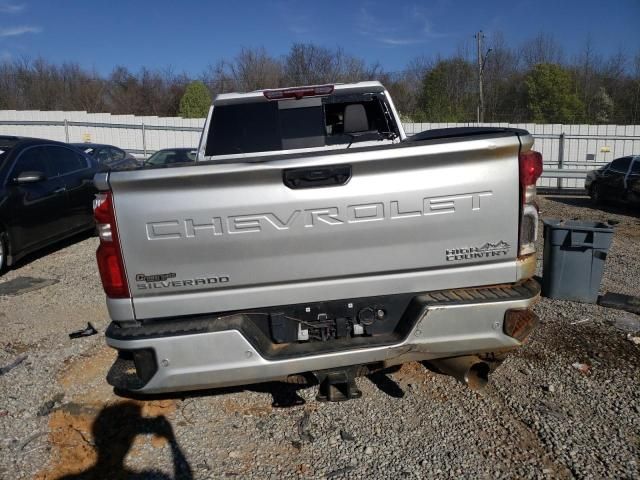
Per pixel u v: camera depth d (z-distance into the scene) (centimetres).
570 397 352
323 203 265
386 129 438
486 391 361
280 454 297
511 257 282
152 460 293
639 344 436
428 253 275
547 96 3331
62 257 732
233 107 413
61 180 745
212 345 260
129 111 3747
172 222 259
